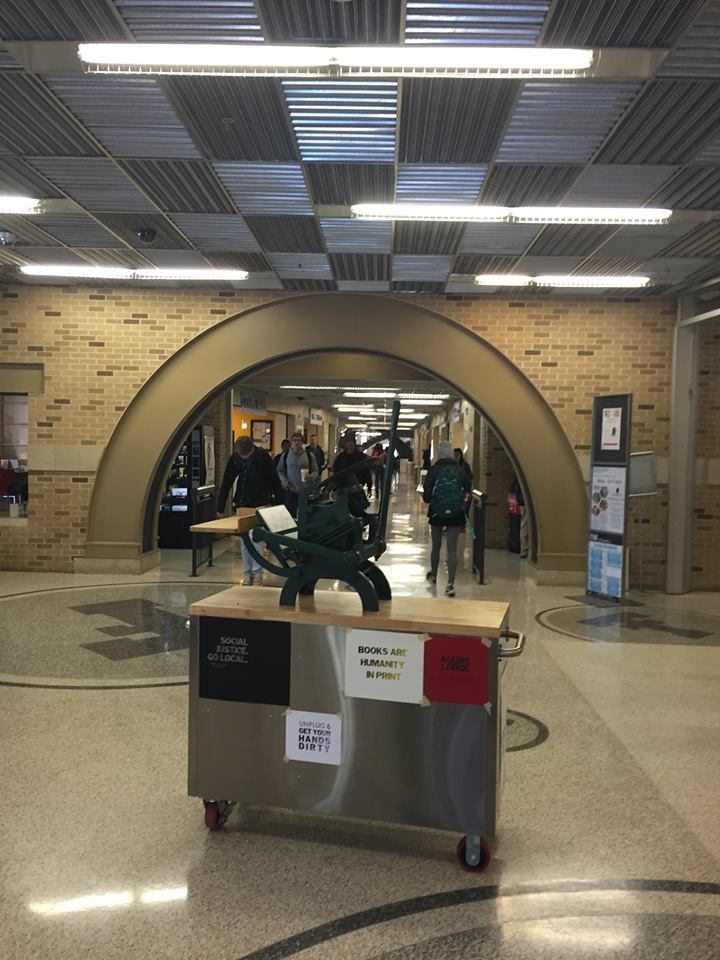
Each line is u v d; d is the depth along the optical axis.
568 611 7.89
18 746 4.07
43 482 9.59
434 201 6.06
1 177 5.66
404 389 17.89
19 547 9.66
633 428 9.36
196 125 4.70
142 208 6.37
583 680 5.45
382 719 2.95
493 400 9.41
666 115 4.44
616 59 3.78
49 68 3.97
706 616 7.80
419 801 2.93
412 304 9.38
